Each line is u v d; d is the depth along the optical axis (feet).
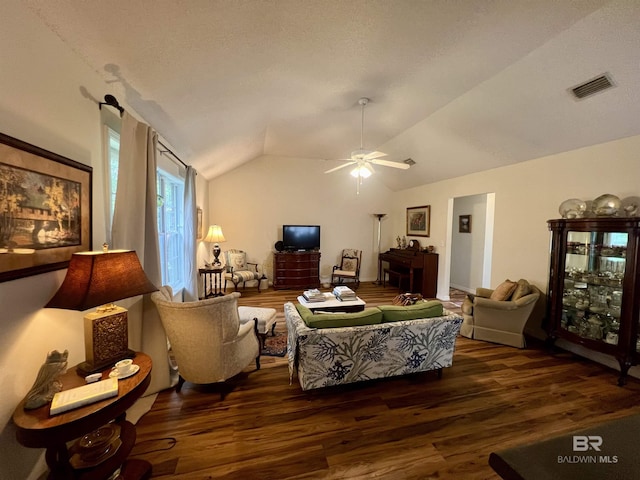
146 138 7.09
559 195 11.07
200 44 5.74
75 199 5.26
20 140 4.03
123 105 7.04
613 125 8.73
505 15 6.01
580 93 8.17
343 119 12.35
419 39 6.64
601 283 9.20
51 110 4.71
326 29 5.96
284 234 19.71
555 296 10.30
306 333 6.89
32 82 4.30
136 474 4.92
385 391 7.87
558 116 9.31
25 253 4.16
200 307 6.62
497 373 8.91
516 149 11.86
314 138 15.38
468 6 5.64
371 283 22.00
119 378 4.56
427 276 18.12
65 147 5.07
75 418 3.66
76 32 4.81
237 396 7.54
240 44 6.04
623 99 7.80
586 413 6.98
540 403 7.37
